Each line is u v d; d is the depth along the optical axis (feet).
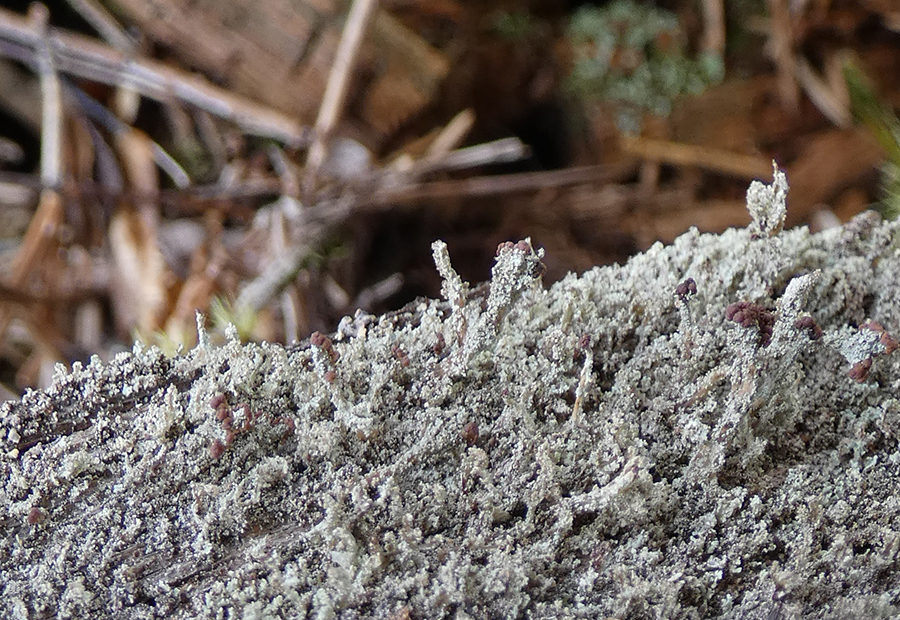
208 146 1.22
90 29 1.26
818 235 0.71
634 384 0.68
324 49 1.14
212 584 0.65
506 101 1.34
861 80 1.24
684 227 1.27
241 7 1.14
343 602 0.65
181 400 0.67
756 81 1.30
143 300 1.06
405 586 0.65
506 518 0.66
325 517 0.66
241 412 0.66
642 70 1.32
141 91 1.21
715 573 0.66
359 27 1.14
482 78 1.30
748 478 0.67
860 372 0.66
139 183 1.18
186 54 1.18
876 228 0.70
